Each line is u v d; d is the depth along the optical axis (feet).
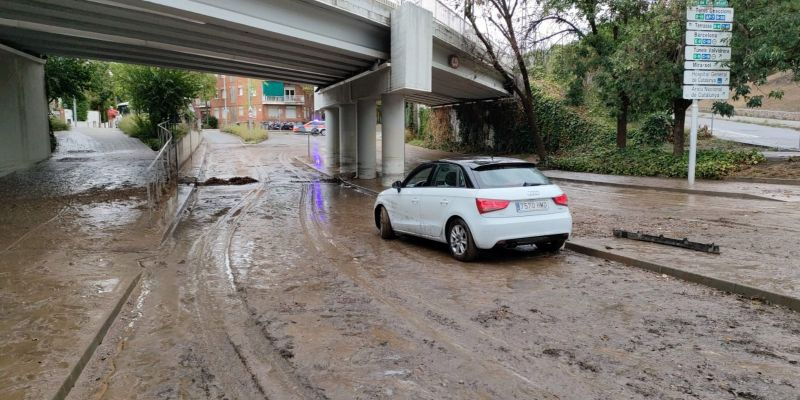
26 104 67.05
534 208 24.67
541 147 86.07
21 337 15.28
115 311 18.12
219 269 25.04
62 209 39.60
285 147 126.82
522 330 16.26
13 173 60.49
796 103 148.46
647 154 72.43
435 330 16.47
